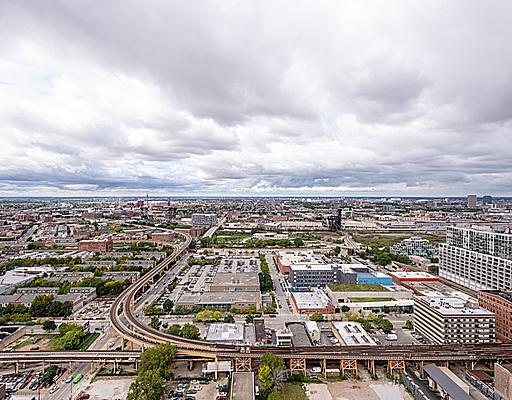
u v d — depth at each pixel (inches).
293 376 7273.6
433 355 7440.9
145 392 6289.4
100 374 7485.2
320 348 7790.4
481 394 6368.1
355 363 7406.5
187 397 6673.2
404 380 7076.8
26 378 7337.6
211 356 7431.1
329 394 6766.7
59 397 6663.4
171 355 7337.6
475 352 7564.0
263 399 6633.9
